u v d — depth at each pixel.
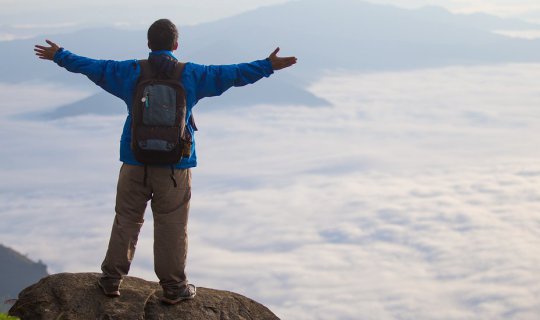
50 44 4.71
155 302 5.20
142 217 5.08
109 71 4.66
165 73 4.60
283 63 4.75
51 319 4.88
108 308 5.04
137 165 4.80
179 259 5.07
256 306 5.51
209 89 4.71
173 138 4.53
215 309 5.28
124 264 5.10
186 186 4.95
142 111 4.52
